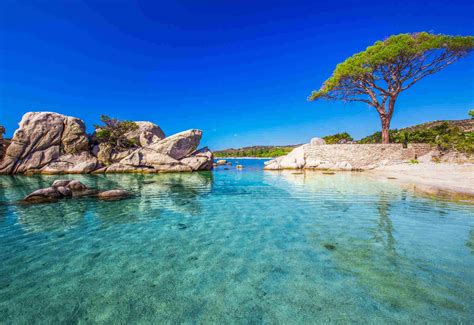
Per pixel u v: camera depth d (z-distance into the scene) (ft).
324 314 13.12
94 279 16.93
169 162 112.06
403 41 88.74
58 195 44.88
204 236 25.59
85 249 22.21
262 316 13.04
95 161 107.55
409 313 13.07
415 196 45.27
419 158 99.96
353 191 51.52
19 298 14.74
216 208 38.19
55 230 27.50
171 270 18.20
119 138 120.98
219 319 12.82
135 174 100.83
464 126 238.48
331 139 167.12
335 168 105.50
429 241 23.38
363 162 105.09
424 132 132.26
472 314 12.91
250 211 36.14
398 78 99.19
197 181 74.23
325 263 19.12
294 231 26.91
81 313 13.34
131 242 23.93
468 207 36.52
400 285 15.81
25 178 83.35
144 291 15.46
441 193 47.93
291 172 101.30
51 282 16.55
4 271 18.08
